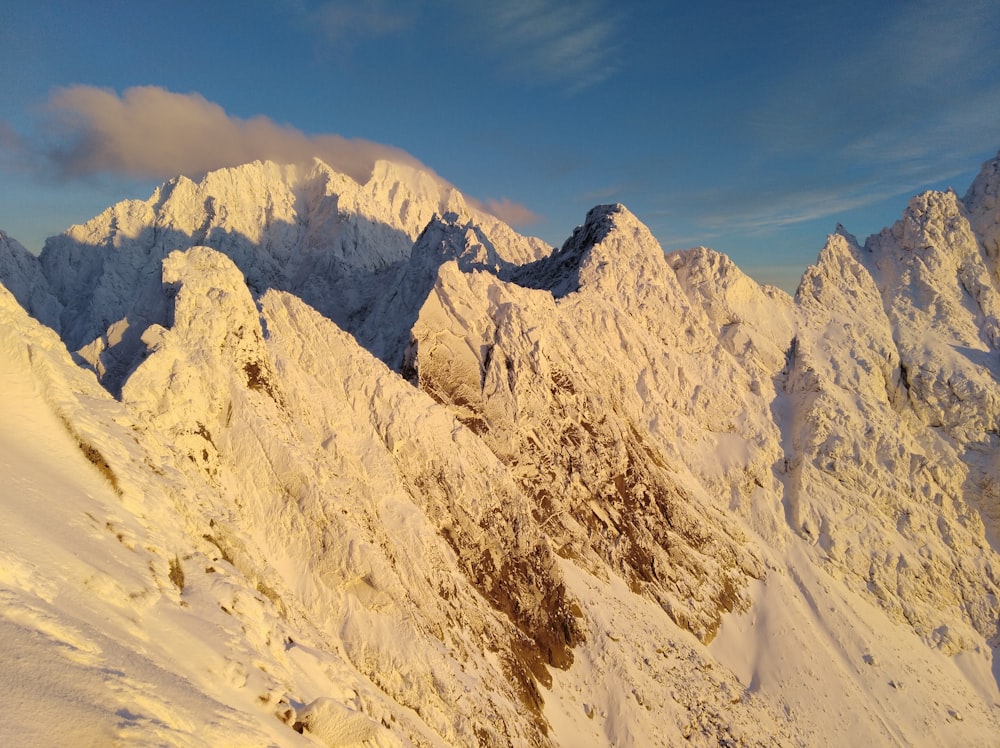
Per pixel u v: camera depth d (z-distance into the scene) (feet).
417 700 118.32
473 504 164.96
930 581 223.30
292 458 132.26
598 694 152.46
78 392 104.06
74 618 52.90
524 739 129.70
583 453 199.93
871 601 214.28
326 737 72.49
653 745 146.51
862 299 302.45
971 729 186.60
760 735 161.48
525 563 164.04
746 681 180.45
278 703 71.46
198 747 48.29
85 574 60.70
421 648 124.16
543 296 230.68
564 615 160.25
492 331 206.80
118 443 96.43
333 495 134.31
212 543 101.76
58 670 44.39
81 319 405.80
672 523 203.62
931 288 298.56
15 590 49.93
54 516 66.95
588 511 192.13
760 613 197.16
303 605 118.32
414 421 167.43
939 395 265.95
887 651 198.59
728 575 201.98
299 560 126.82
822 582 212.43
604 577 179.93
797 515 228.63
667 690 159.33
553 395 203.82
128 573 69.21
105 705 44.42
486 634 145.59
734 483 232.53
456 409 193.16
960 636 213.05
